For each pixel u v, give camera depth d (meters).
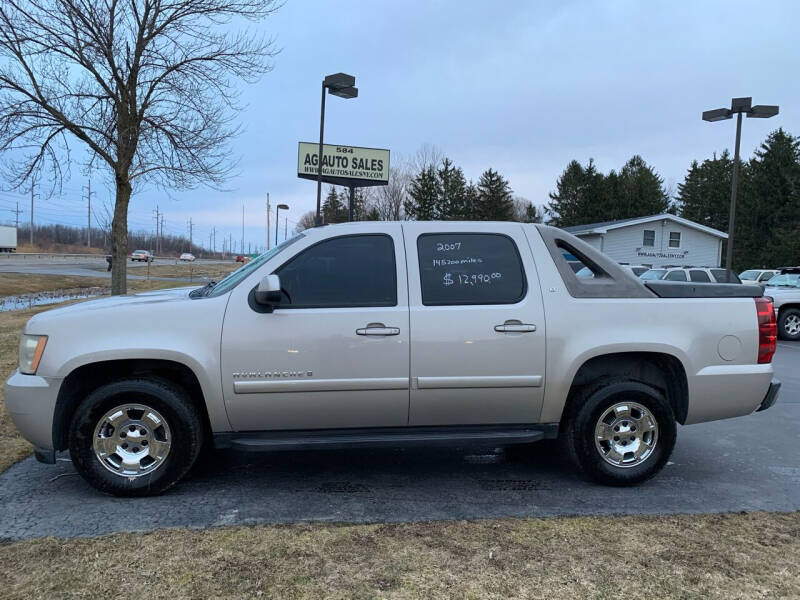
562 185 60.50
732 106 17.97
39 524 3.44
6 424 5.36
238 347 3.79
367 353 3.86
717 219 56.47
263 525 3.45
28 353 3.79
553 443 5.31
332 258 4.02
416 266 4.04
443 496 4.00
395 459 4.84
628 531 3.44
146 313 3.81
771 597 2.74
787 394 7.57
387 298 3.96
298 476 4.38
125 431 3.85
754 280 24.09
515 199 71.25
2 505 3.73
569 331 4.03
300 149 28.02
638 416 4.18
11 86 10.25
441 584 2.81
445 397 3.96
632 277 4.22
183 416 3.83
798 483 4.34
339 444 3.93
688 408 4.19
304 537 3.29
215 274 48.78
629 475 4.15
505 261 4.13
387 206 55.53
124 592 2.70
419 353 3.90
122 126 10.63
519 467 4.66
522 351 3.97
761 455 5.02
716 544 3.28
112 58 10.24
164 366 3.96
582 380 4.28
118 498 3.86
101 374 4.00
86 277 37.19
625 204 55.66
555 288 4.09
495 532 3.40
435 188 54.56
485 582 2.83
